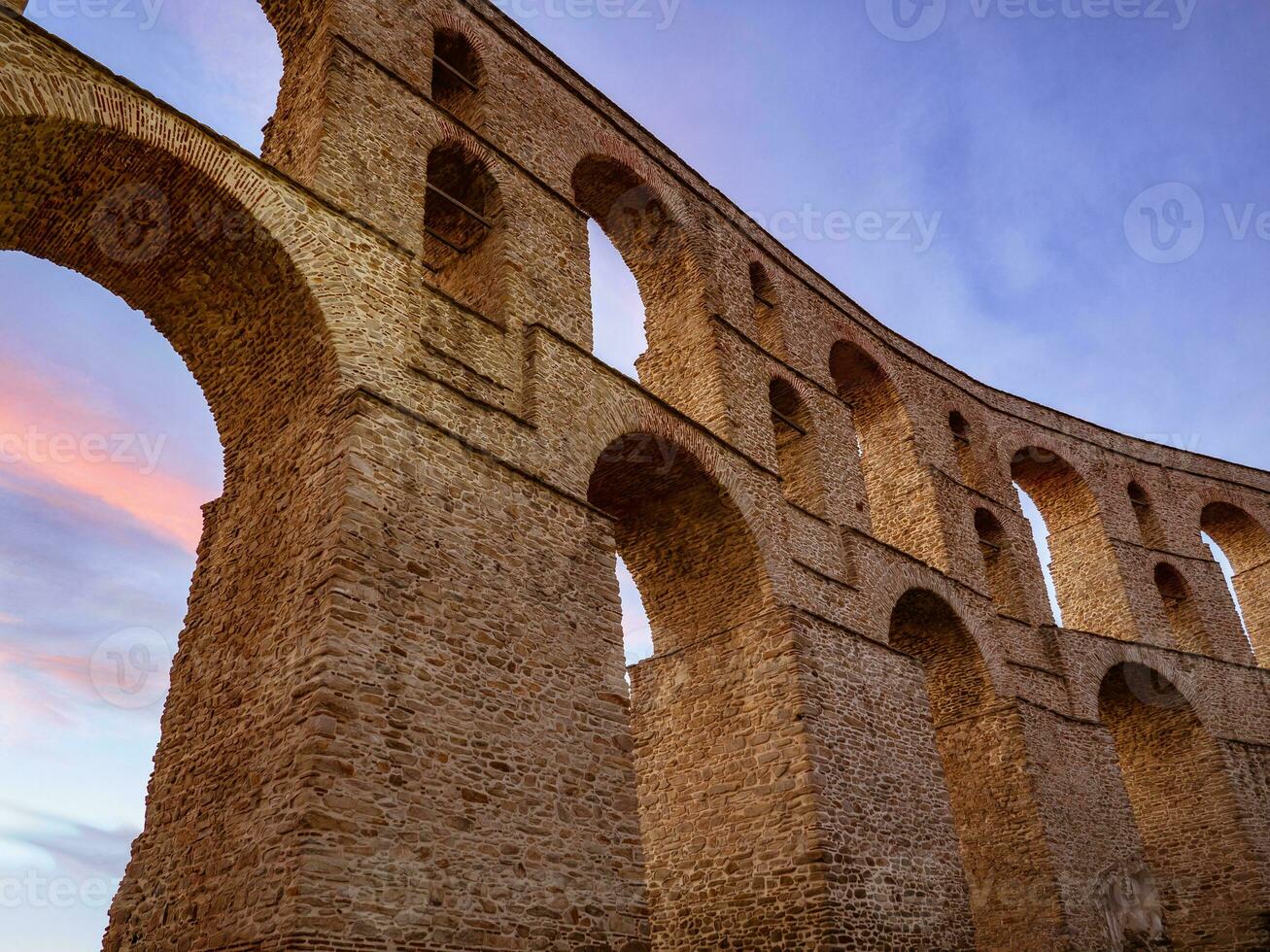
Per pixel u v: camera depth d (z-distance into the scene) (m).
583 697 15.15
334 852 11.21
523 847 13.19
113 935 13.41
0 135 12.81
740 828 18.77
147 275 15.77
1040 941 22.58
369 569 13.12
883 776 19.89
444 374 16.30
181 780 13.81
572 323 19.86
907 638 26.52
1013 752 24.45
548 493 16.41
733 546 20.91
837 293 30.11
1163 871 30.38
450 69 21.34
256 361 15.91
